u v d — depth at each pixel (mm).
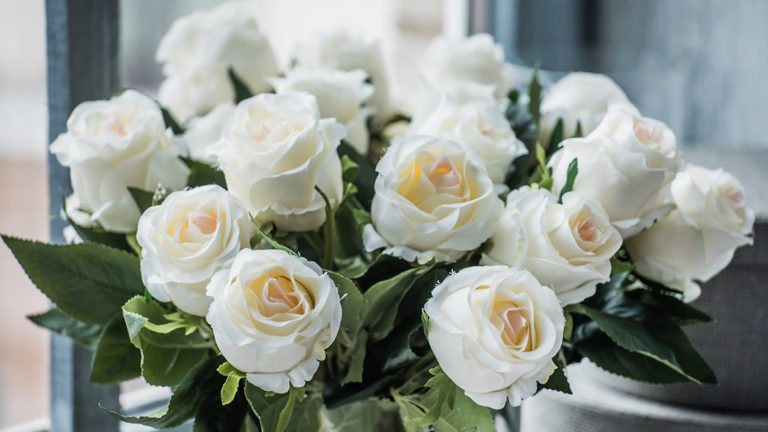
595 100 1039
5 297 1234
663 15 1646
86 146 890
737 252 1021
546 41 1775
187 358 883
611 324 882
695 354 898
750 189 1099
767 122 1444
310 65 1076
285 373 774
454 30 1878
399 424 904
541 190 833
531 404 1111
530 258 818
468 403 826
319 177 827
